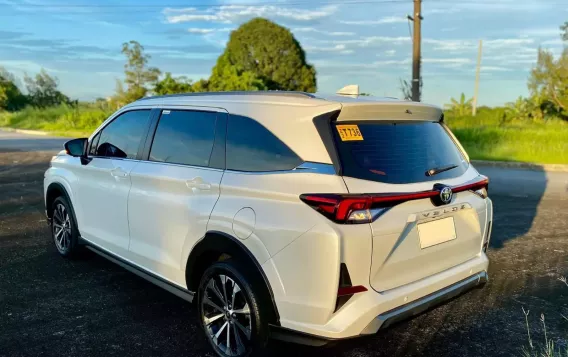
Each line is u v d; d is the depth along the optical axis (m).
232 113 3.50
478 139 18.45
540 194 9.94
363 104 3.06
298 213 2.88
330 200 2.77
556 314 4.19
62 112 41.50
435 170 3.29
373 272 2.86
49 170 5.58
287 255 2.90
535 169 14.44
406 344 3.69
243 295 3.14
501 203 8.98
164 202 3.78
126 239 4.30
